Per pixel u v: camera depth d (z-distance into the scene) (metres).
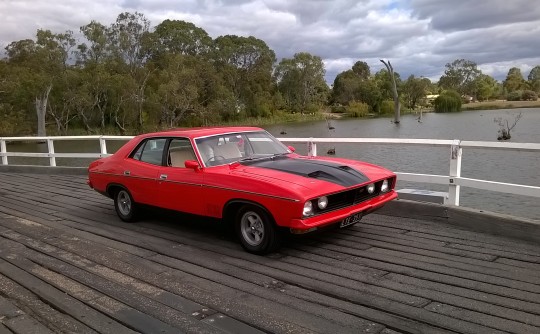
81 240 6.16
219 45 102.00
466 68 146.62
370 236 5.72
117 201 7.09
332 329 3.42
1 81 63.00
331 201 4.95
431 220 6.32
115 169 6.88
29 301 4.19
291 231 4.75
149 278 4.64
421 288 4.09
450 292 3.98
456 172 6.24
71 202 8.98
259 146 6.38
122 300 4.11
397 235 5.73
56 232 6.65
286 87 114.06
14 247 5.95
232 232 6.15
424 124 66.19
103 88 66.62
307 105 112.88
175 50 95.88
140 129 68.31
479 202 15.36
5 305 4.11
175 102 68.12
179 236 6.14
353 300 3.89
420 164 23.80
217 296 4.12
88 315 3.83
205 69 78.19
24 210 8.40
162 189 6.08
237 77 96.62
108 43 73.75
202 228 6.52
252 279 4.48
